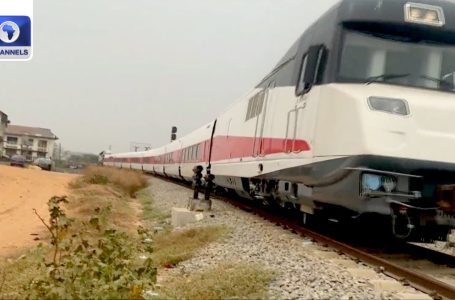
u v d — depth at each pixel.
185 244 11.18
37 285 5.98
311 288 6.78
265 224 13.44
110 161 87.62
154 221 17.59
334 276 7.29
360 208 8.45
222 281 7.00
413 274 7.25
